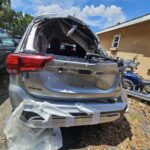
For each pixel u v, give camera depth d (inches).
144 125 137.9
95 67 88.3
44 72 80.3
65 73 84.0
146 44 384.8
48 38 125.2
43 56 79.6
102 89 95.7
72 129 113.3
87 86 90.9
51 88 82.2
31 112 79.9
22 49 89.4
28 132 88.4
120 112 99.9
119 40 510.6
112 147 103.7
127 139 114.0
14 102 83.7
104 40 631.8
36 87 80.4
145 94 190.2
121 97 107.7
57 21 114.8
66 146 97.8
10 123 86.8
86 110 86.6
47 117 80.0
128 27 462.3
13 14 1059.3
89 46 139.3
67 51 137.9
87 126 119.2
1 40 179.5
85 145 101.3
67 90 85.1
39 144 88.0
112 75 99.0
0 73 187.2
